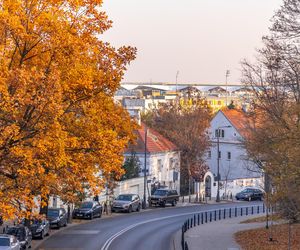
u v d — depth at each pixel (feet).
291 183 98.63
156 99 598.75
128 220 207.92
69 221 196.44
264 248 132.36
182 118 341.82
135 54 100.94
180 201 288.92
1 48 81.05
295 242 137.28
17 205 90.53
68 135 90.94
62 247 143.95
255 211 243.19
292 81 118.11
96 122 96.78
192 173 320.09
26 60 89.86
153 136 304.71
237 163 336.08
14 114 79.36
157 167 296.92
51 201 200.54
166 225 194.49
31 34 87.30
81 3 92.32
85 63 94.32
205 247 138.62
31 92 79.51
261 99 153.99
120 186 250.98
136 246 148.56
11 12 85.20
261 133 129.49
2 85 76.95
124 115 106.93
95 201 216.74
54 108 80.84
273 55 123.44
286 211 115.96
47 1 89.30
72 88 89.92
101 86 96.99
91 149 92.58
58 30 87.71
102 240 158.10
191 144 326.65
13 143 82.33
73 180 94.73
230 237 155.74
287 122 110.42
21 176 86.17
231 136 343.46
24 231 136.98
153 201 260.62
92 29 95.81
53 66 82.38
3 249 115.55
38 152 82.23
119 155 95.45
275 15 113.39
